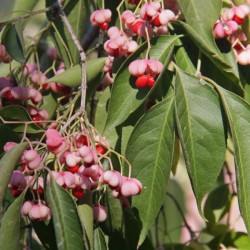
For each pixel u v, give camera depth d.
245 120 0.48
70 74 0.51
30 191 0.47
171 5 0.54
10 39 0.51
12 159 0.44
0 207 0.44
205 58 0.53
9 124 0.51
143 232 0.49
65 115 0.49
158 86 0.52
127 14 0.51
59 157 0.46
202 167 0.48
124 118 0.49
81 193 0.46
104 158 0.51
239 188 0.47
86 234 0.45
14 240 0.43
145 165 0.49
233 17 0.51
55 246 0.48
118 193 0.46
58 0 0.54
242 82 0.53
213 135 0.48
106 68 0.53
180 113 0.48
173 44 0.51
